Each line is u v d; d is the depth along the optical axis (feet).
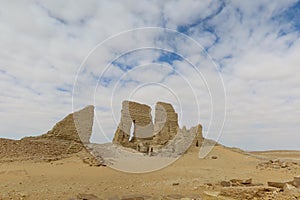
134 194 37.73
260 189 32.60
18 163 80.74
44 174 61.16
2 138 103.71
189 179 56.03
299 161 102.37
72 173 64.49
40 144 106.52
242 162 100.27
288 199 30.37
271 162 90.79
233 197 31.37
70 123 120.78
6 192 38.45
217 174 65.87
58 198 35.58
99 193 39.96
